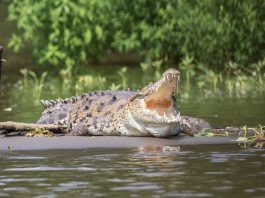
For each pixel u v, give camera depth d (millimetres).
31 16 76688
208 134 37000
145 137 36688
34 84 68688
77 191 25547
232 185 26031
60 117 41281
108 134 38062
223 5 66188
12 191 25703
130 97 37688
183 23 69500
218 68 67688
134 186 26109
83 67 79500
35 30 79000
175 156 31734
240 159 30719
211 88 61531
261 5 64188
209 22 67125
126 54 87625
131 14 77125
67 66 74875
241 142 35000
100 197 24641
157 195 24734
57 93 60719
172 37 72625
